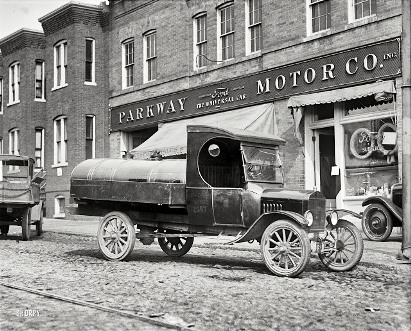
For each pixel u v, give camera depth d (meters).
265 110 17.14
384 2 14.34
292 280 7.58
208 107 19.64
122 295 6.42
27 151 28.88
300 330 4.88
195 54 20.66
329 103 16.27
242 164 8.83
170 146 18.12
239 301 6.08
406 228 9.52
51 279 7.59
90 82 25.23
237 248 11.77
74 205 10.81
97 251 11.42
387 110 14.58
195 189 8.87
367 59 14.70
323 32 15.84
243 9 18.66
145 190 9.28
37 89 29.36
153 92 22.25
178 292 6.60
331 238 9.56
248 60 18.27
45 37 27.41
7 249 11.96
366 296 6.44
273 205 8.23
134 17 23.61
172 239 10.51
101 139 25.20
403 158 9.52
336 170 15.73
